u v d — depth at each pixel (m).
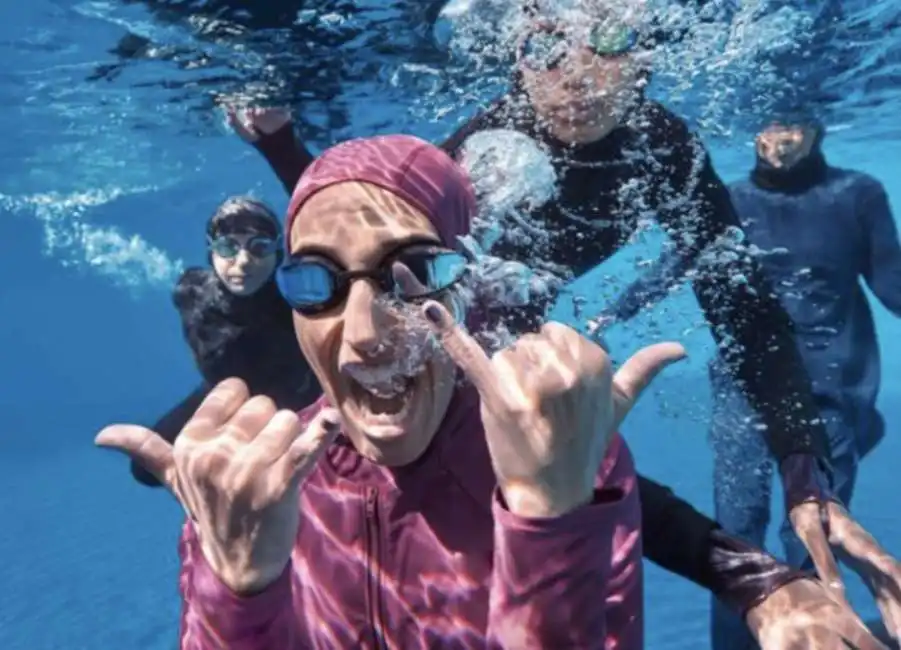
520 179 1.09
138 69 2.15
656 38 1.34
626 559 0.57
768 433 1.07
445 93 1.83
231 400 0.47
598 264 1.18
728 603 0.72
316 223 0.57
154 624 2.52
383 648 0.61
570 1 1.09
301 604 0.62
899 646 0.81
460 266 0.57
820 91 1.91
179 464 0.44
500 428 0.44
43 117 2.76
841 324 1.80
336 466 0.64
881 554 0.87
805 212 1.80
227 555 0.44
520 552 0.44
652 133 1.15
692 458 3.67
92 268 9.32
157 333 13.19
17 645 2.40
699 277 1.17
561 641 0.45
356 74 1.85
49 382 12.41
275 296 1.67
